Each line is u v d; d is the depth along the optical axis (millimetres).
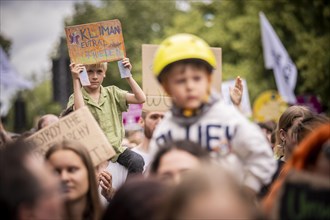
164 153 3312
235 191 2240
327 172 2926
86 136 4391
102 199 5652
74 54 5844
